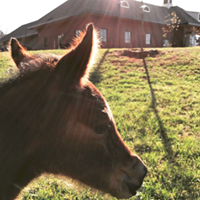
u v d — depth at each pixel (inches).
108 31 1099.3
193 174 156.7
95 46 71.4
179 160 174.9
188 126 239.0
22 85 72.0
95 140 74.3
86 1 1079.6
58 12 1198.9
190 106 291.1
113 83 395.2
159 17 1373.0
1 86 73.2
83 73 71.8
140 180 84.7
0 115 69.5
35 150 71.7
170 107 284.4
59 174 79.1
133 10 1226.0
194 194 141.7
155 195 139.8
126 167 82.0
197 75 427.8
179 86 372.2
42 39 1275.8
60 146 72.2
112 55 563.8
